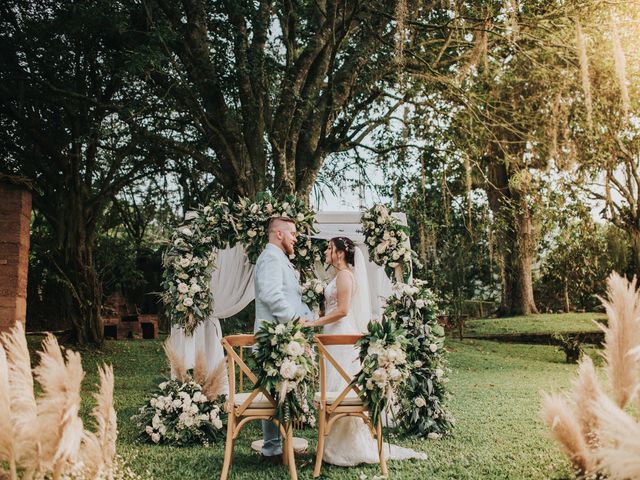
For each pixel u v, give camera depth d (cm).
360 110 1201
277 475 435
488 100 1162
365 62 1123
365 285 583
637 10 995
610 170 1291
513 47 1051
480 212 1400
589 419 229
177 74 993
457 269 1730
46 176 1363
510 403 755
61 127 1360
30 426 229
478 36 1037
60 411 229
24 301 846
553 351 1470
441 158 1207
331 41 1041
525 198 1241
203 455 497
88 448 252
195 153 1067
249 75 1025
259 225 617
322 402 441
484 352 1426
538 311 2362
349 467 467
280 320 454
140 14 1047
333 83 1124
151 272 1972
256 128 1034
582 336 1662
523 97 1219
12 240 820
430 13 1195
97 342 1391
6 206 822
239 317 1263
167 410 543
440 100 1180
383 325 442
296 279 498
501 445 522
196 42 1008
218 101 1029
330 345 477
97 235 1758
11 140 1334
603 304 235
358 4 1006
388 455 491
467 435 570
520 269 2280
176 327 626
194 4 1008
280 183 1012
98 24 1038
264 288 463
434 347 583
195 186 1371
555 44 1008
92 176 1439
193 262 599
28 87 1244
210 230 607
